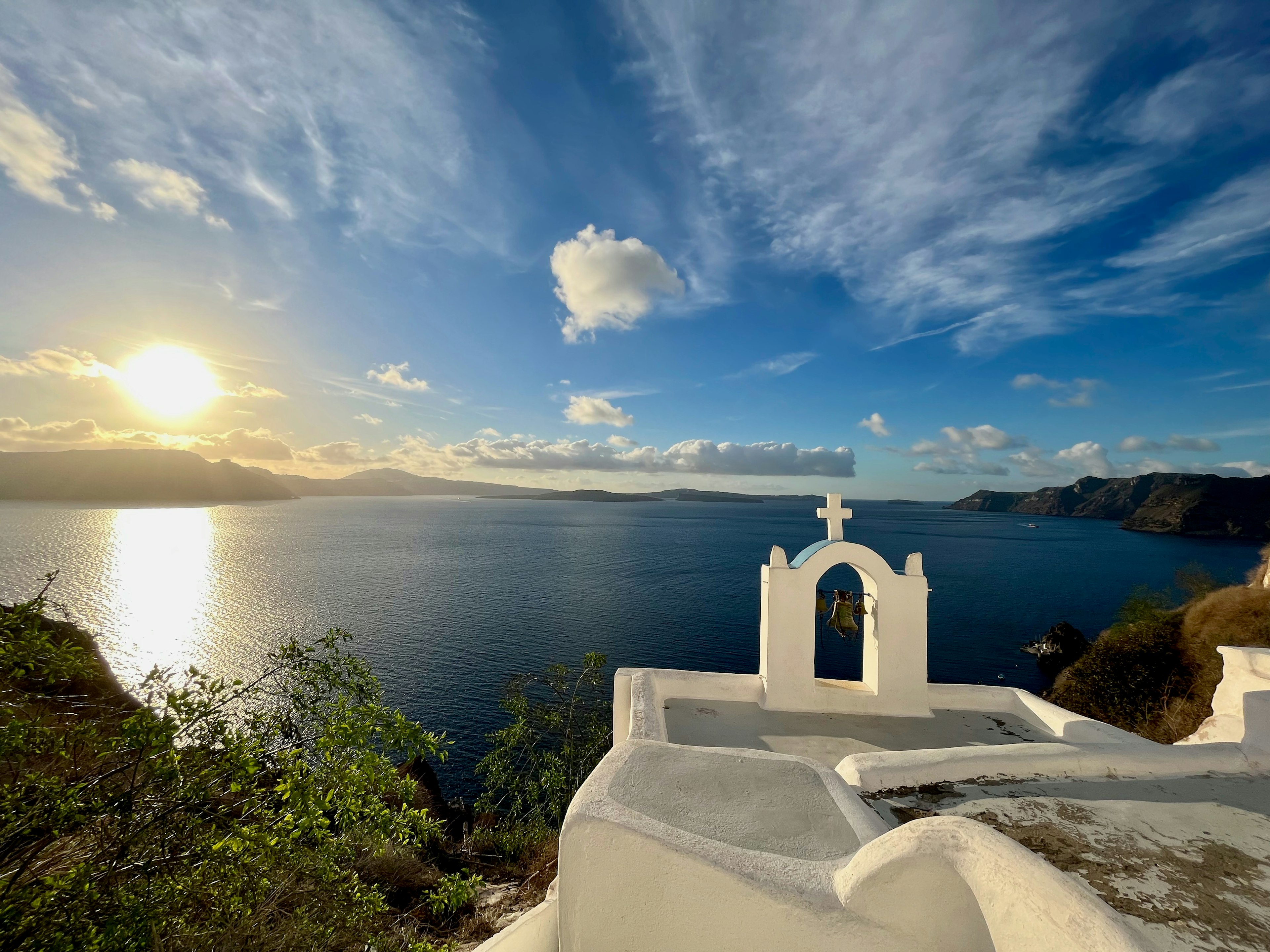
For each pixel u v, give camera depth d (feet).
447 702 154.92
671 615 250.78
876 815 13.33
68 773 16.94
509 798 83.46
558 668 104.99
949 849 8.39
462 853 55.42
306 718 21.06
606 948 10.54
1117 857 12.79
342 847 22.26
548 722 101.86
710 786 12.50
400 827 21.98
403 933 34.50
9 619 16.35
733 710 25.86
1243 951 9.69
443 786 110.11
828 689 25.94
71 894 15.90
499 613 257.55
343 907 23.75
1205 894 11.38
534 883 48.70
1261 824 14.33
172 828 17.60
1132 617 108.06
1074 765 17.44
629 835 10.37
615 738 27.30
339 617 252.01
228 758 17.63
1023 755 17.63
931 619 233.35
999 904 7.75
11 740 15.14
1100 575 347.77
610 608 266.77
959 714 25.86
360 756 20.40
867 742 22.79
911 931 8.58
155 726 16.24
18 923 14.85
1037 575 345.10
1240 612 84.28
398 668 182.60
